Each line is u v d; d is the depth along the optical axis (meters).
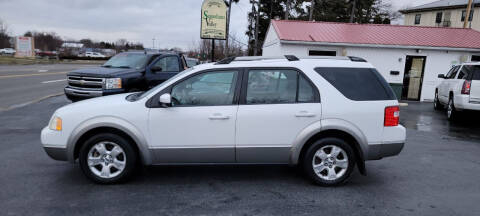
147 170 5.00
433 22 53.25
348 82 4.39
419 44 15.19
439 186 4.57
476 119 10.55
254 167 5.21
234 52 38.19
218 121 4.25
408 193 4.30
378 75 4.46
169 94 4.20
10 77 19.86
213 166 5.23
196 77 4.34
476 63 9.31
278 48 15.94
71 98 8.55
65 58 54.78
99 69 8.80
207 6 14.30
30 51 48.03
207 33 14.46
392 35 16.30
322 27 17.11
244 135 4.29
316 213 3.69
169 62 9.93
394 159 5.84
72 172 4.83
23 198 3.93
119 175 4.35
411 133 8.27
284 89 4.34
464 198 4.18
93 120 4.23
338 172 4.50
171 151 4.30
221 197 4.07
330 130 4.37
